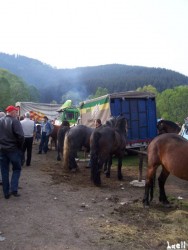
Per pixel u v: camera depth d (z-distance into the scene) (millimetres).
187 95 50719
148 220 4449
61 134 9648
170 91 53250
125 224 4254
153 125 11156
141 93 10984
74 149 7797
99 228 4066
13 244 3541
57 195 5594
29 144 8359
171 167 4762
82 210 4797
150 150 5137
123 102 10648
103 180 7062
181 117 49719
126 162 9961
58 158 9836
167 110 51438
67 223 4219
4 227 4008
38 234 3832
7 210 4637
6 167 5211
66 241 3662
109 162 7371
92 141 6512
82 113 12727
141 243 3684
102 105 10930
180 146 4734
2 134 5098
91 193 5855
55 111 21406
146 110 11055
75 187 6258
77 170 7887
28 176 7070
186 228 4168
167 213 4805
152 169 5102
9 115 5160
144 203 5145
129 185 6645
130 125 10664
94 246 3559
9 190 5547
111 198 5531
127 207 5020
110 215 4617
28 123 8234
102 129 6695
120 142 6930
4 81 53875
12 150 5125
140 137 10852
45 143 11578
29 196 5418
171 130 8219
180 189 6527
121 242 3686
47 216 4461
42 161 9578
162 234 3959
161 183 5293
